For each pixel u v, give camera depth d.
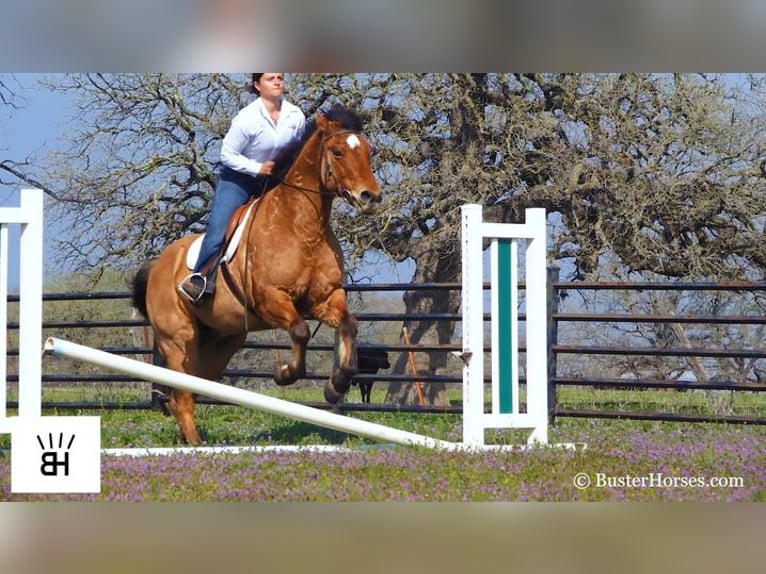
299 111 11.03
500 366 10.27
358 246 22.78
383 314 14.96
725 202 21.73
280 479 8.12
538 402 10.46
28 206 9.72
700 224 22.52
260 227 10.47
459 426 12.98
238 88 22.95
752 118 22.14
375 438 9.95
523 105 22.09
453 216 22.20
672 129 22.28
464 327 10.22
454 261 24.16
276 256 10.27
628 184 22.11
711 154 22.25
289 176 10.46
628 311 22.44
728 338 22.44
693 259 21.83
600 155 22.33
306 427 13.35
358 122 10.42
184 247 11.69
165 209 23.31
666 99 22.42
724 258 22.62
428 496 7.41
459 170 22.14
